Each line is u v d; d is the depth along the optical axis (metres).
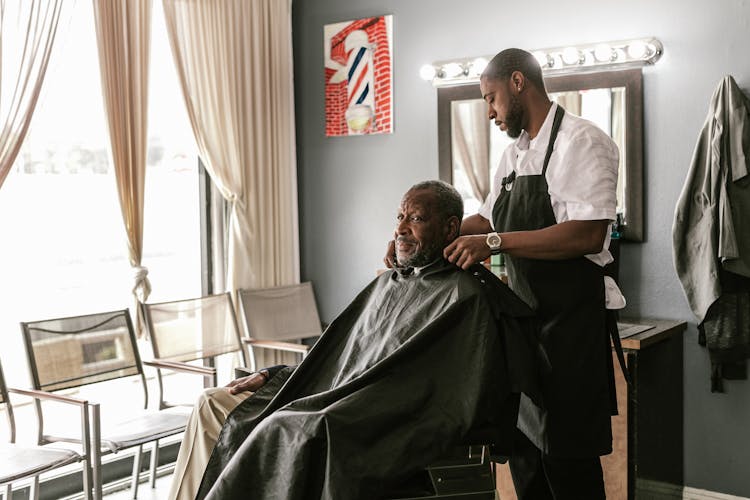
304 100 4.45
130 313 3.48
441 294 2.01
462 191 3.93
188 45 3.75
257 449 1.86
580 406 2.13
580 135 2.10
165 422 3.03
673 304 3.39
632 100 3.42
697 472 3.38
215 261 4.14
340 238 4.39
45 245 3.40
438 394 1.88
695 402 3.37
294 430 1.81
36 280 3.40
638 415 2.91
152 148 3.83
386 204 4.22
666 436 3.22
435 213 2.06
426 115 4.04
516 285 2.21
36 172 3.34
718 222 3.12
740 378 3.24
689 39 3.30
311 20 4.38
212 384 3.11
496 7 3.78
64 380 3.04
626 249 3.49
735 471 3.30
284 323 4.12
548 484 2.37
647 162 3.43
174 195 3.95
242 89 4.05
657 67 3.38
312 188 4.46
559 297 2.12
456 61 3.85
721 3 3.22
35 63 3.03
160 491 3.48
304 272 4.54
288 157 4.35
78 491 3.41
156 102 3.82
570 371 2.12
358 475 1.76
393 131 4.16
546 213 2.16
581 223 2.04
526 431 2.27
